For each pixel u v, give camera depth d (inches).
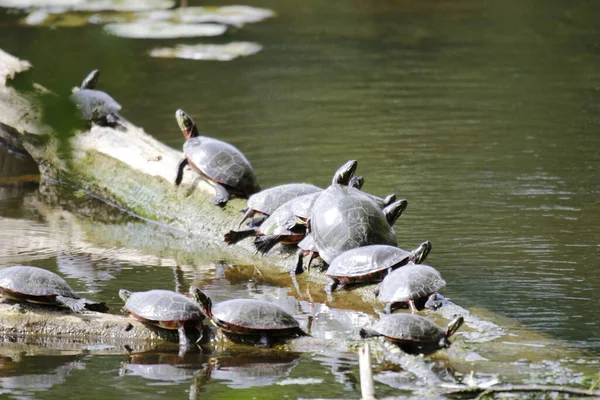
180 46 2190.0
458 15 2576.3
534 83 1785.2
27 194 1278.3
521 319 736.3
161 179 1151.6
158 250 1023.6
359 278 802.8
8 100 1282.0
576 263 881.5
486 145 1376.7
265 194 991.6
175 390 622.2
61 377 652.1
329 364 669.3
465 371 638.5
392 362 655.1
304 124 1529.3
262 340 705.6
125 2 2581.2
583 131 1443.2
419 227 1010.7
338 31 2375.7
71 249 1018.7
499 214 1053.8
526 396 589.0
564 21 2440.9
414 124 1514.5
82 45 604.1
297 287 869.2
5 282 739.4
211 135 1464.1
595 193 1131.9
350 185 967.6
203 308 722.2
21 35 2069.4
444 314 741.3
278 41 2263.8
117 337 733.3
